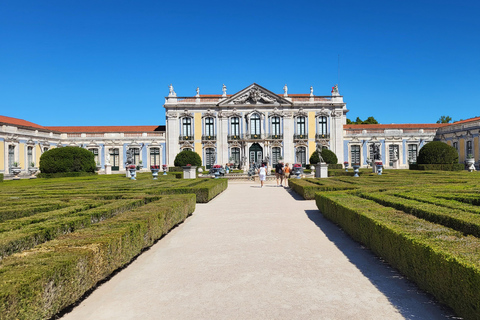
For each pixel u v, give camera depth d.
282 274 4.84
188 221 9.05
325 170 21.05
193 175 21.94
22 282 2.96
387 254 4.99
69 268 3.63
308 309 3.74
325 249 6.10
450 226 5.13
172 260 5.63
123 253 5.07
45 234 4.85
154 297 4.16
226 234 7.38
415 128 39.88
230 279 4.68
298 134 39.97
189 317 3.61
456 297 3.31
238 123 39.94
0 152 29.61
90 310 3.83
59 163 27.72
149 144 39.88
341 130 39.94
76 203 7.80
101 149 39.66
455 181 13.44
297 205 11.64
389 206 7.29
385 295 4.07
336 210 7.83
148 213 6.70
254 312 3.68
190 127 39.78
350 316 3.56
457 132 35.38
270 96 40.00
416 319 3.46
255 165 37.19
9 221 5.45
